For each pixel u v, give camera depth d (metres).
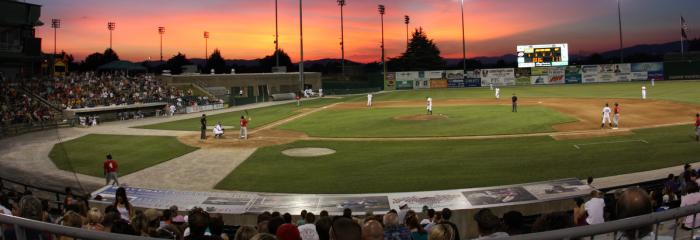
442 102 64.12
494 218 6.58
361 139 34.59
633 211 4.30
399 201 16.31
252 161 28.17
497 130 35.75
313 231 9.66
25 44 45.91
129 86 68.19
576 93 71.81
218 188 22.42
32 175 18.84
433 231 5.59
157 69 149.75
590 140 30.45
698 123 28.50
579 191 16.38
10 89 35.28
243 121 36.16
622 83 94.94
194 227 6.94
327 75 133.25
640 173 21.75
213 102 70.12
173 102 64.56
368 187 21.72
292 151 30.84
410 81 107.44
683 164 23.11
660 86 79.38
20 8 44.50
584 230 3.66
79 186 20.84
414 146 31.06
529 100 61.34
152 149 33.28
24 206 6.73
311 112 56.91
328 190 21.47
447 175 23.27
